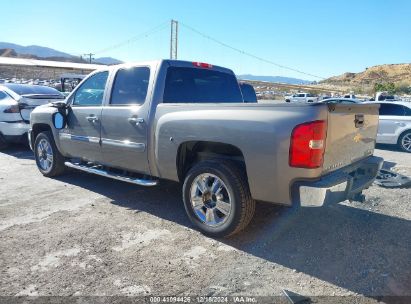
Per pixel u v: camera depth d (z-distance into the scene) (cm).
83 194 559
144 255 363
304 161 330
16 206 503
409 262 351
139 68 485
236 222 381
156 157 445
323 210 489
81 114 552
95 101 543
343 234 414
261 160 351
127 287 307
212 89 531
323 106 331
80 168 568
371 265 346
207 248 379
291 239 401
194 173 407
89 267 339
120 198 541
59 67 6253
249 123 358
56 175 658
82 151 564
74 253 365
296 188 340
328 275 328
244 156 362
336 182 342
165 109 438
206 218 408
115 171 532
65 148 603
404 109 1106
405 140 1097
